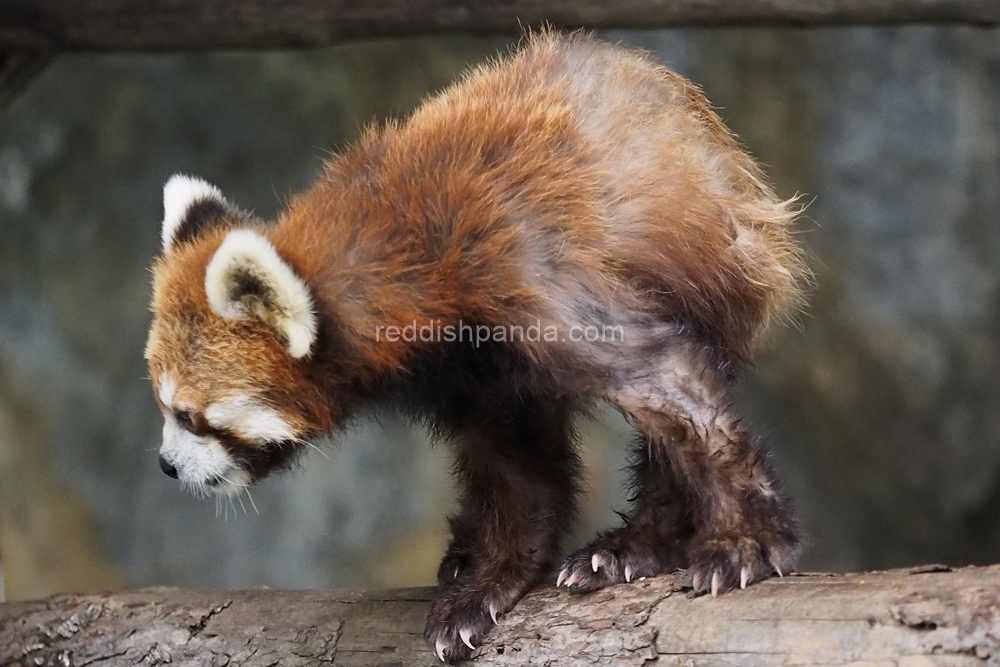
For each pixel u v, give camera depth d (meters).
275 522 19.33
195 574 19.03
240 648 7.05
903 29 19.30
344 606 7.19
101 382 19.00
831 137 19.52
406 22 9.48
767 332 8.09
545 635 6.50
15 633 7.45
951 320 19.09
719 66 19.59
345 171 7.24
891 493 19.47
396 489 19.48
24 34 9.50
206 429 6.89
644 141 6.92
